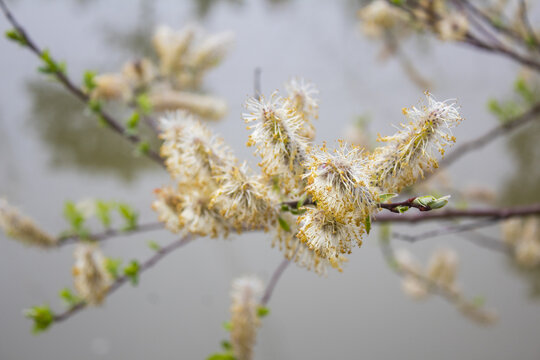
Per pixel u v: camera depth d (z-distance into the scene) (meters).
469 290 1.28
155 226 0.70
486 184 1.35
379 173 0.45
